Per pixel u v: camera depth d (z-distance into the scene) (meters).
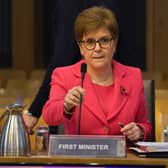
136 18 15.76
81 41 4.39
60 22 5.81
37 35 16.75
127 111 4.50
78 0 5.79
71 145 3.66
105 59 4.42
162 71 15.98
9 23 16.73
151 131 4.84
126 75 4.65
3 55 16.66
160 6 15.98
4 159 3.50
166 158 3.63
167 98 11.70
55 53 5.75
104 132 4.41
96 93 4.50
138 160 3.47
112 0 5.86
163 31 16.02
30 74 16.03
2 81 15.08
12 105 3.88
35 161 3.50
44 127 4.13
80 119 4.40
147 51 15.95
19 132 3.80
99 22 4.30
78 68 4.62
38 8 16.69
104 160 3.48
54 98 4.43
